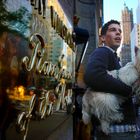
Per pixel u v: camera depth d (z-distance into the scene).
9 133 2.04
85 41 6.33
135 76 3.10
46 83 2.95
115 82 3.01
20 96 2.21
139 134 3.18
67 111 4.38
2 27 1.94
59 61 3.69
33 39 2.52
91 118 3.25
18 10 2.20
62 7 4.19
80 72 6.15
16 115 2.14
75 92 5.36
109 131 3.08
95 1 20.41
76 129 5.15
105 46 3.28
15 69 2.14
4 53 1.97
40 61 2.69
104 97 3.02
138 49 3.14
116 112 3.05
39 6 2.74
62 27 4.04
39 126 2.69
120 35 3.50
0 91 1.93
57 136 3.71
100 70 3.05
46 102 2.86
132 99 3.16
